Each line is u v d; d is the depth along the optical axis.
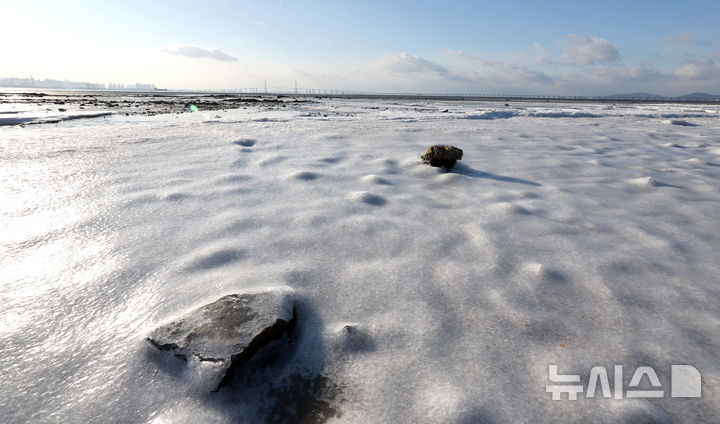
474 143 6.52
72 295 1.76
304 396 1.28
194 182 3.63
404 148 5.75
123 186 3.46
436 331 1.56
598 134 8.35
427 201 3.28
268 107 20.98
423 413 1.18
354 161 4.75
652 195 3.59
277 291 1.69
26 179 3.63
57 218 2.67
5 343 1.44
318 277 1.96
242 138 6.24
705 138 8.10
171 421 1.16
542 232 2.62
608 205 3.26
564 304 1.77
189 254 2.16
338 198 3.26
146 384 1.28
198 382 1.27
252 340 1.37
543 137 7.54
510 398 1.23
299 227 2.59
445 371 1.35
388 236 2.49
